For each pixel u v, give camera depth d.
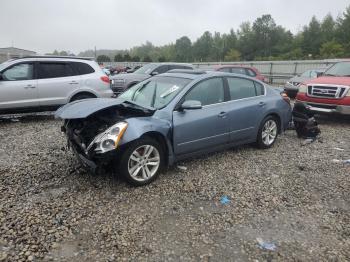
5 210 4.05
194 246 3.49
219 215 4.12
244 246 3.52
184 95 5.32
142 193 4.63
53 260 3.21
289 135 8.21
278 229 3.86
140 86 6.18
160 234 3.68
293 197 4.67
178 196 4.58
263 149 6.84
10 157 6.03
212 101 5.74
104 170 5.04
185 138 5.21
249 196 4.65
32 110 9.27
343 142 7.73
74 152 5.03
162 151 5.03
